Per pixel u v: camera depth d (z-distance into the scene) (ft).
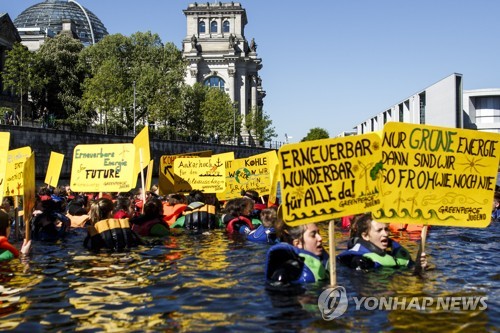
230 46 472.03
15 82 238.89
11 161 49.44
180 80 306.76
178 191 70.95
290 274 29.76
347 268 33.17
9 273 33.47
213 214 57.11
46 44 298.76
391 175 30.53
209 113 363.35
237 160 69.31
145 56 304.50
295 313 24.04
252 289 28.27
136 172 69.77
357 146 28.89
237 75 479.41
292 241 31.01
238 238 48.96
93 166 62.13
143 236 50.29
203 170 70.79
